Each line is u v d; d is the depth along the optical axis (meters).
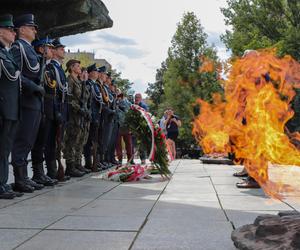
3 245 3.54
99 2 13.05
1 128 6.05
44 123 7.43
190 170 11.16
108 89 11.34
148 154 9.06
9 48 6.65
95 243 3.60
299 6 25.44
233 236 3.34
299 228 3.12
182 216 4.73
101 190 7.03
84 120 9.26
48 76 7.60
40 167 7.53
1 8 11.55
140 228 4.15
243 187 7.25
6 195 5.98
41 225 4.28
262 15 27.02
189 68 34.91
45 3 11.75
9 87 6.05
